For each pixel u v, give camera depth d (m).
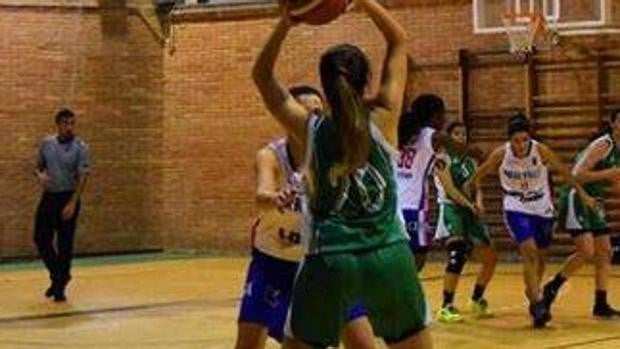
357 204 4.30
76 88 17.27
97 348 8.62
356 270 4.26
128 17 17.55
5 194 16.88
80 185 11.65
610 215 15.01
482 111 16.19
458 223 9.75
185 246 17.83
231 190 17.55
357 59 4.30
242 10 17.36
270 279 5.31
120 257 17.12
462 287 12.55
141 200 17.70
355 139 4.21
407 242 4.42
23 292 12.65
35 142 17.05
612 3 15.29
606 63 15.59
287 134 5.00
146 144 17.72
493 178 15.85
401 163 8.69
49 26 17.11
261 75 4.29
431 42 16.44
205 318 10.32
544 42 15.54
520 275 13.84
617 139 9.48
